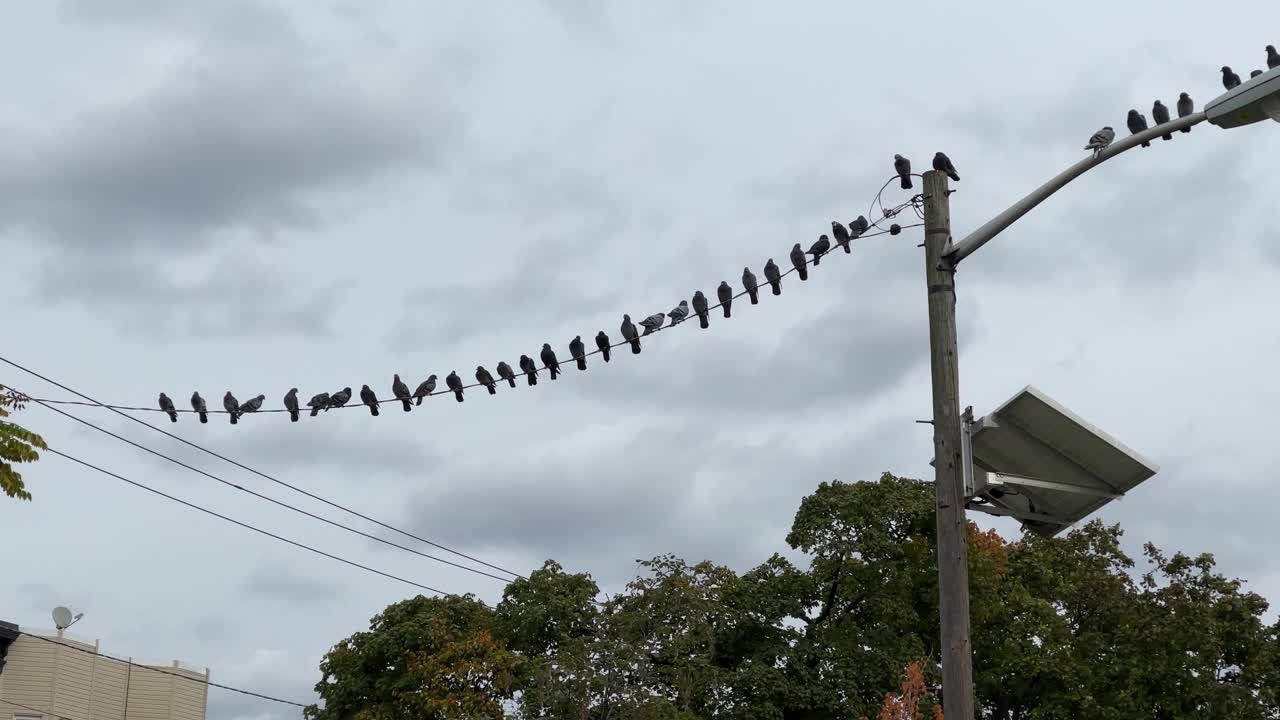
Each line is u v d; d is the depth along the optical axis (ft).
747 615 172.86
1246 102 43.34
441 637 172.86
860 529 171.73
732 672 164.45
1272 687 163.94
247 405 95.25
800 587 174.60
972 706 44.39
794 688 162.61
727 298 81.87
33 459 79.77
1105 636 174.91
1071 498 49.44
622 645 148.36
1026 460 48.21
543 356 86.02
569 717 148.56
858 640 169.48
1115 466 47.65
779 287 78.74
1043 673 171.83
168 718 184.65
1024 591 177.17
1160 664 164.96
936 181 48.91
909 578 171.01
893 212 70.95
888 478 178.40
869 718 163.94
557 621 174.70
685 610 154.92
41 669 170.40
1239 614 168.45
